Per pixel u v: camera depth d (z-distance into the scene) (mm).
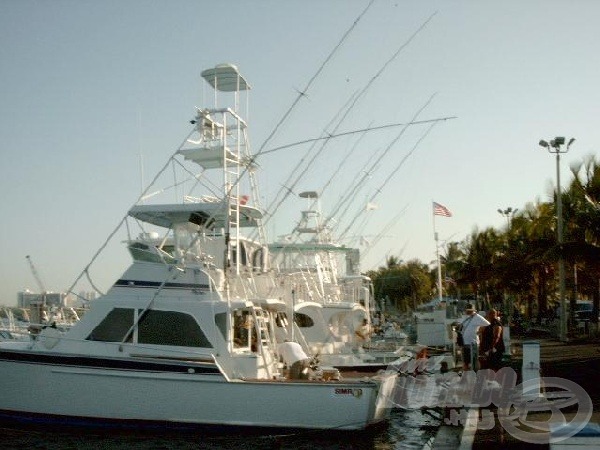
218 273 14469
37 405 13234
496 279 54375
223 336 13688
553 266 46000
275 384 12945
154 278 14109
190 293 13969
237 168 15742
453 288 78312
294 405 12938
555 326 39500
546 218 42375
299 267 24484
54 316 16812
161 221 15211
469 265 61594
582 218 31875
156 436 13016
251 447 12617
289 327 17016
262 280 16578
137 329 13758
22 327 18438
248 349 14234
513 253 49625
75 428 13164
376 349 22078
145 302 13844
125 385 13062
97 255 14336
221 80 15773
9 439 13016
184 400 12977
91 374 13117
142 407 13008
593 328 37250
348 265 33312
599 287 37562
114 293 14180
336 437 12922
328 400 12914
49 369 13203
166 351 13469
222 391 12969
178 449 12469
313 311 20938
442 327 29422
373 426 13562
